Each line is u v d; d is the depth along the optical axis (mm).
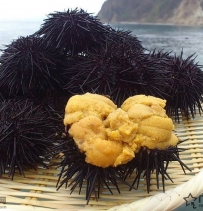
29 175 201
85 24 248
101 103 180
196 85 256
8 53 256
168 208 169
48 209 170
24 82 250
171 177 195
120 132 165
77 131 166
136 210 167
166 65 252
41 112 217
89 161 160
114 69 213
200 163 208
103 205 176
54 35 250
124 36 273
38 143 201
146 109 175
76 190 184
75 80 233
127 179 190
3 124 195
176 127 254
